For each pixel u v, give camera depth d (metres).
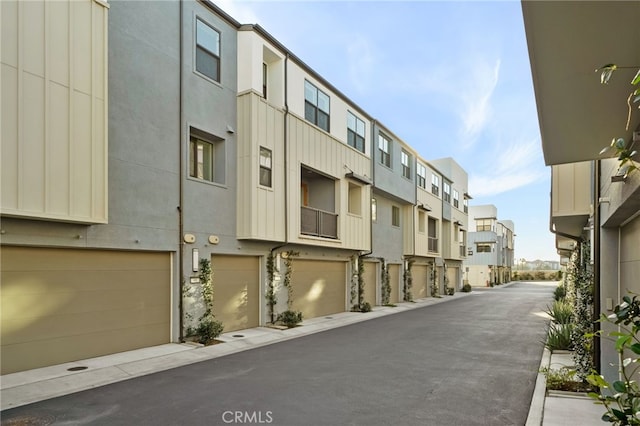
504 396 6.14
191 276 9.93
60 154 6.99
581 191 8.24
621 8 2.26
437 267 28.44
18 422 5.04
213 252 10.60
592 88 3.18
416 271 25.11
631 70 2.89
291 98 13.08
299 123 13.29
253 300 12.18
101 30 7.71
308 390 6.36
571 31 2.52
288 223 12.52
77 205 7.21
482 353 9.15
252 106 11.42
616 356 6.01
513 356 8.86
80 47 7.36
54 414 5.29
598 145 4.36
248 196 11.30
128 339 8.70
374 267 20.00
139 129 8.94
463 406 5.71
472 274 46.97
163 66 9.58
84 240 7.74
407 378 7.07
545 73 3.00
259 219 11.46
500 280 52.09
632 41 2.56
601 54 2.74
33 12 6.72
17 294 6.98
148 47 9.24
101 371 7.18
